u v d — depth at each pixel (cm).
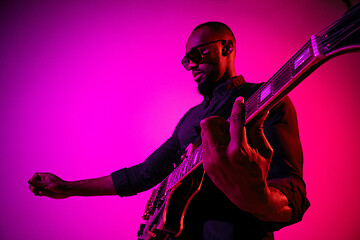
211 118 60
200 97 293
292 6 321
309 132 270
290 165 82
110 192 156
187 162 100
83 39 307
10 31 301
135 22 317
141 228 141
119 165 271
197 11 322
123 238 249
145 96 292
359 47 47
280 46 308
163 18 319
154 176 150
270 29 314
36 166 265
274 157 84
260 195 61
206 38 131
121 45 308
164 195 113
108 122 282
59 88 290
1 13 304
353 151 267
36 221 250
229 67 133
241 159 57
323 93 282
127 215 255
